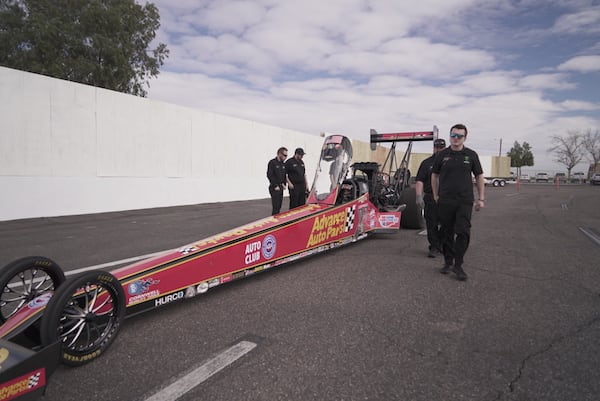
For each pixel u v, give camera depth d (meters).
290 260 4.46
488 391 2.16
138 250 5.73
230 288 3.97
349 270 4.66
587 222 9.31
